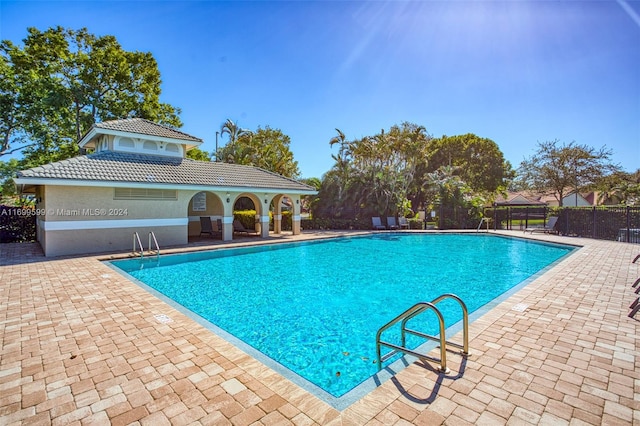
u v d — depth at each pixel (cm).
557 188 3503
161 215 1561
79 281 870
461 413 308
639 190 3431
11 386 361
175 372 392
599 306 641
